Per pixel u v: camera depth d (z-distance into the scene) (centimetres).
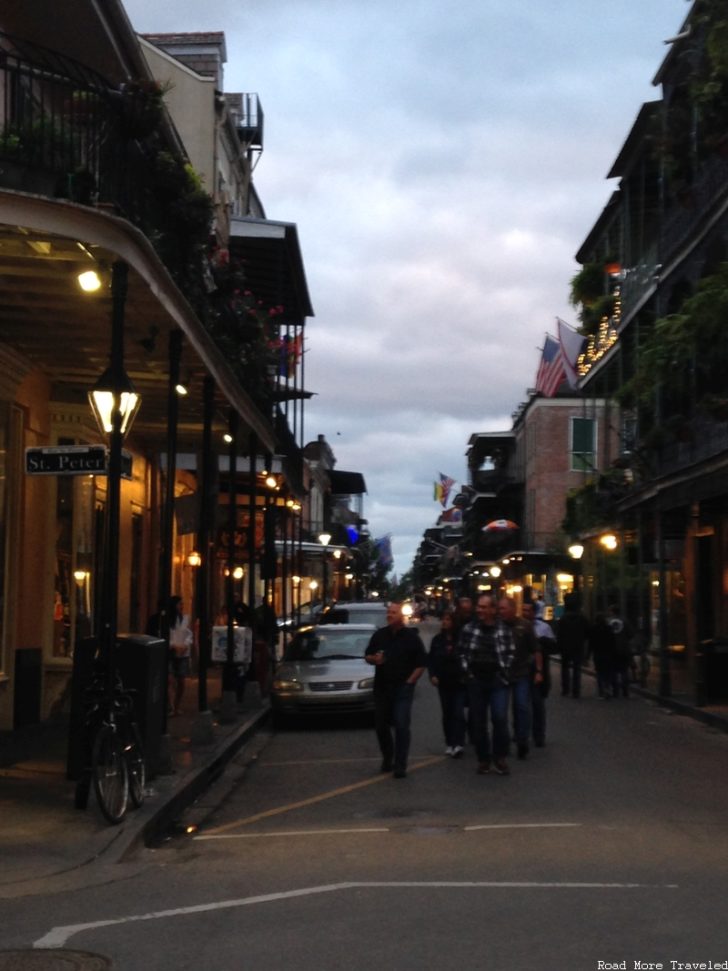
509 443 7531
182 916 732
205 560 1593
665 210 2792
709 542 3081
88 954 651
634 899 754
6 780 1224
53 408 1738
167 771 1288
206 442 1620
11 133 1169
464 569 8731
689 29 1873
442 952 632
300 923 703
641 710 2253
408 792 1261
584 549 4059
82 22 1648
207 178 3061
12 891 814
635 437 3116
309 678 1962
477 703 1385
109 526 1104
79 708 1222
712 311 1545
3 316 1347
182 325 1384
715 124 1942
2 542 1584
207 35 3581
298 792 1300
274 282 3048
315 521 7475
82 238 1052
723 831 1012
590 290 3694
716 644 2272
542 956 622
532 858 895
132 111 1230
